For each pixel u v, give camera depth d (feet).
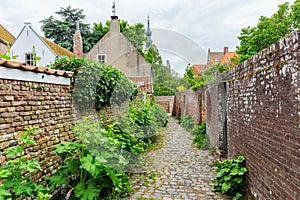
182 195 14.60
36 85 11.07
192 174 18.56
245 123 14.73
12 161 8.54
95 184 11.84
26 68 10.07
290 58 8.55
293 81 8.31
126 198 14.12
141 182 16.84
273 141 10.16
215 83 26.03
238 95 16.65
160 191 15.21
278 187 9.67
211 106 28.22
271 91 10.43
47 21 97.19
